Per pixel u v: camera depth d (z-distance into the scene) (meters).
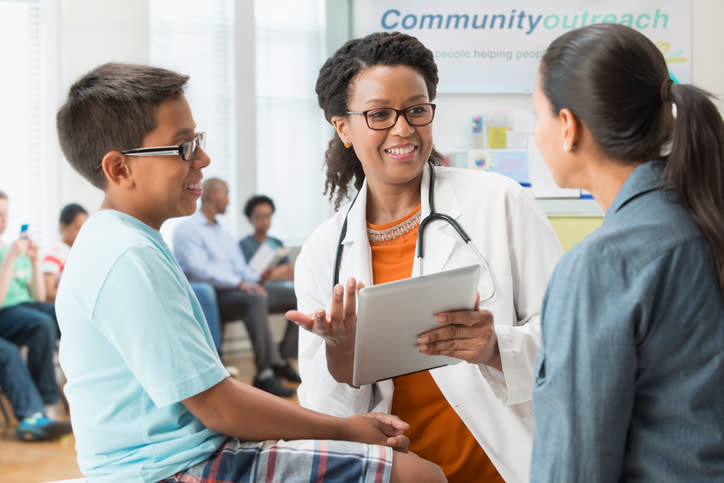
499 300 1.27
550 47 0.86
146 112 1.05
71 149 1.09
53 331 3.74
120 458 1.00
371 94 1.25
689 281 0.73
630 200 0.79
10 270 3.73
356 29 3.87
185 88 1.11
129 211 1.08
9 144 4.59
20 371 3.44
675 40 3.89
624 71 0.78
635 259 0.74
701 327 0.73
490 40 3.84
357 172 1.48
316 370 1.34
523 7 3.83
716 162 0.75
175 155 1.06
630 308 0.73
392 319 1.02
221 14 4.96
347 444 1.03
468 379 1.24
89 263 0.98
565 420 0.75
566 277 0.77
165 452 0.98
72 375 1.02
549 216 3.76
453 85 3.85
